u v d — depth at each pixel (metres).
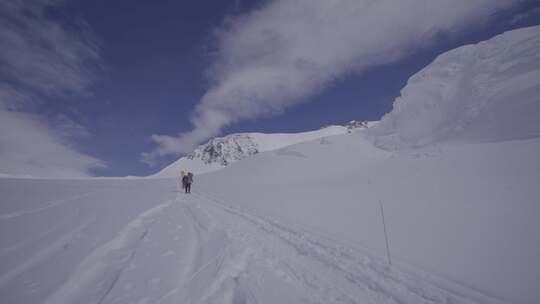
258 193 16.09
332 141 41.88
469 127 23.28
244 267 4.78
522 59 25.23
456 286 4.06
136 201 11.40
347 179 17.22
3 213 7.45
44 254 4.68
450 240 5.64
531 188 7.54
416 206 8.41
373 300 3.79
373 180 14.49
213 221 8.29
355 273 4.66
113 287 3.81
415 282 4.29
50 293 3.46
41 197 10.97
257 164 39.88
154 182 27.94
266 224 8.21
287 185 20.08
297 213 9.79
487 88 25.84
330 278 4.46
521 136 15.39
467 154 13.85
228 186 22.72
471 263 4.63
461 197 8.34
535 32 27.17
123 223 7.00
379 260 5.19
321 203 11.04
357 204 10.02
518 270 4.17
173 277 4.20
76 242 5.36
